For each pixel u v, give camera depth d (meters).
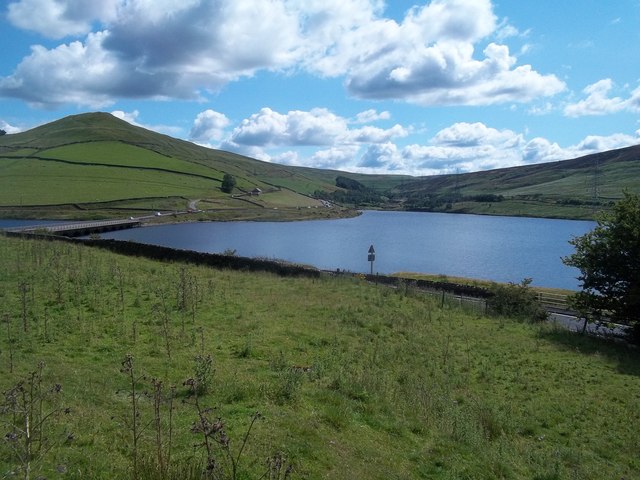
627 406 13.58
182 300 17.55
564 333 22.39
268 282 25.36
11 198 139.38
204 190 187.12
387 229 140.00
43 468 5.89
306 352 13.93
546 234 127.06
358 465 7.51
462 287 30.97
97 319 14.21
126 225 120.19
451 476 7.86
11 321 13.09
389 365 14.19
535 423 11.93
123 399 8.65
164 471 5.80
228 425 7.95
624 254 23.45
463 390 13.48
